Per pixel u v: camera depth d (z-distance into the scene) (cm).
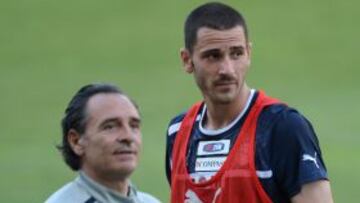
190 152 1734
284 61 8012
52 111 6938
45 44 8438
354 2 8950
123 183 1432
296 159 1638
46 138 6262
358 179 5097
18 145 6059
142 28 8694
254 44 8312
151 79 7612
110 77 7719
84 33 8638
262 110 1680
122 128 1412
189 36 1700
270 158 1650
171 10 8956
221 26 1666
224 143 1694
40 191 4988
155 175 5106
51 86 7512
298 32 8519
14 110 6938
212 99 1684
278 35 8469
